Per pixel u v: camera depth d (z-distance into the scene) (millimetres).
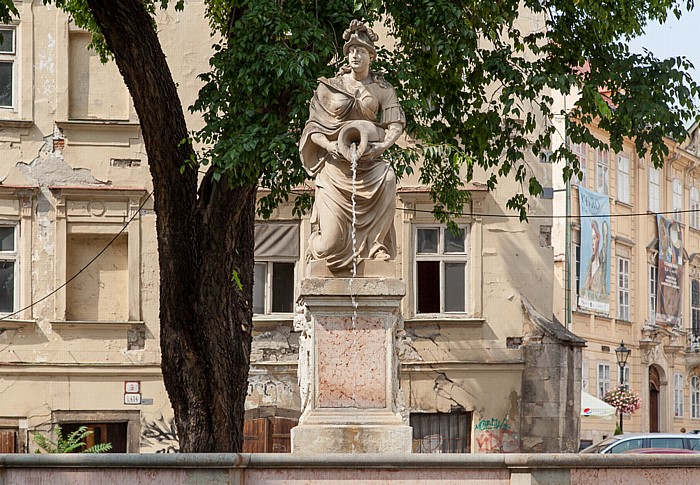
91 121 31203
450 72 21391
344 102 13719
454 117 22156
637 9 21641
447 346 31531
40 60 31266
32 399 30672
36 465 12188
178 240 19703
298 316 14461
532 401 31438
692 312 55938
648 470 12039
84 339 30938
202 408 19891
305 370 13789
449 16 19516
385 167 13672
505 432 31406
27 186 30828
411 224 31641
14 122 30984
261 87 18953
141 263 31109
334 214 13531
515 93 20703
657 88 21219
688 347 54938
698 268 56812
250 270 21141
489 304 31719
